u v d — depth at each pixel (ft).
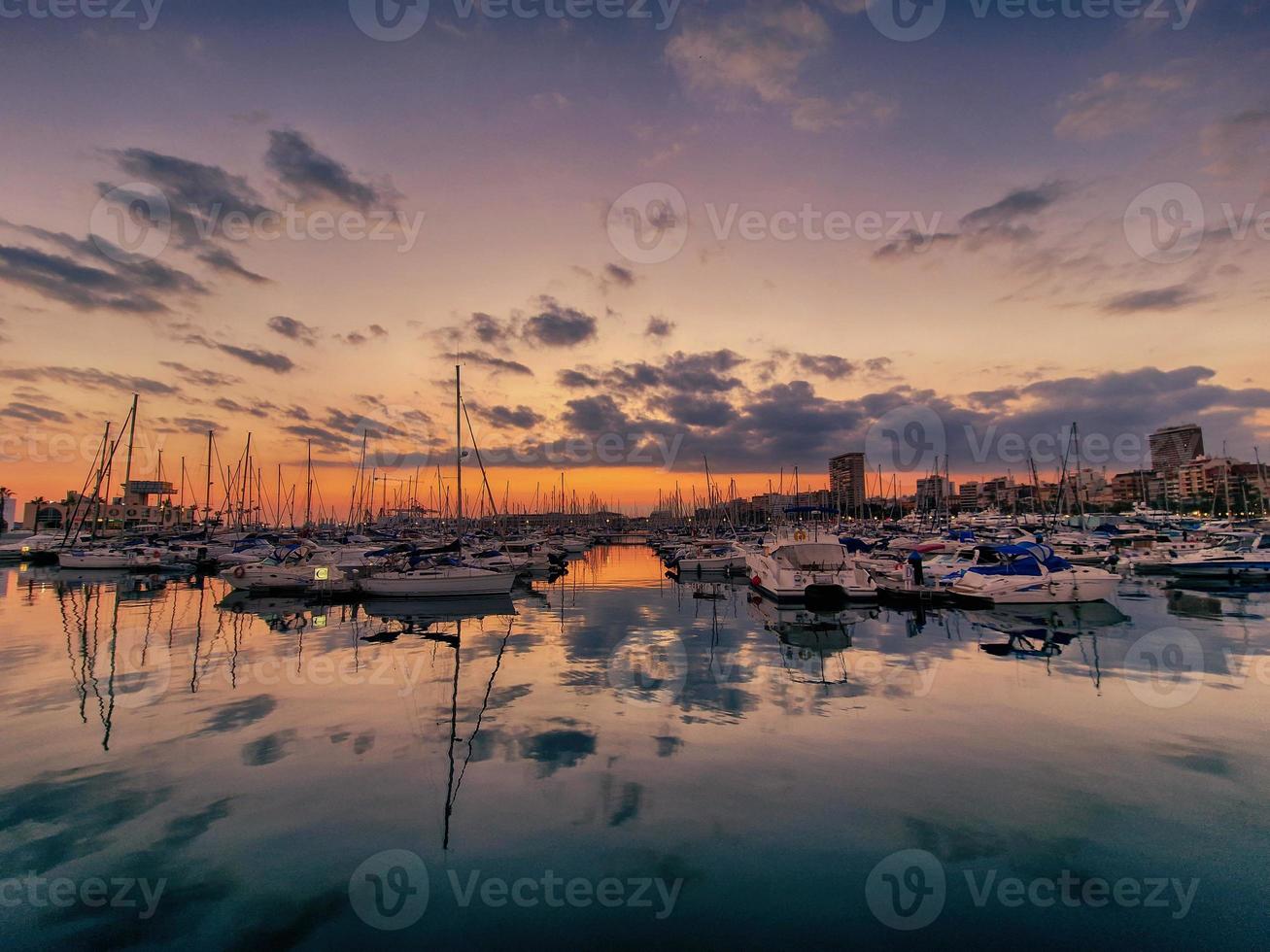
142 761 29.19
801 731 32.30
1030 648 51.31
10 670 46.47
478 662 49.32
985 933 17.24
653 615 74.43
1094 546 129.29
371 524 238.07
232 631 63.41
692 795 25.35
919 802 24.48
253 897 18.98
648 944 16.94
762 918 17.94
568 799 25.12
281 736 32.32
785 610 76.33
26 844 21.89
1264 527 179.01
